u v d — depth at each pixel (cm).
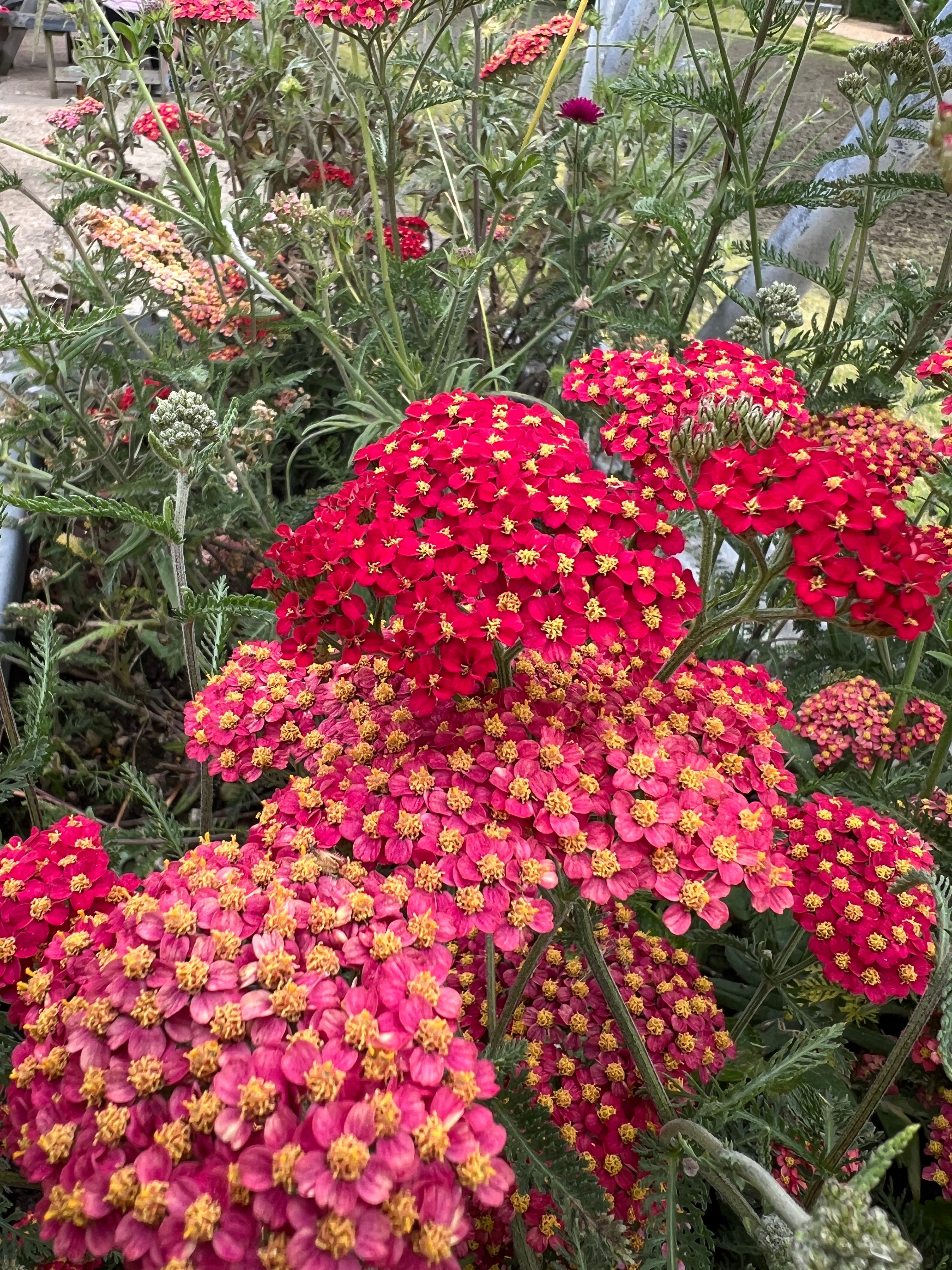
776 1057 15
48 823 24
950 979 13
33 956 13
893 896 16
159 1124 9
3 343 19
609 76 46
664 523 15
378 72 29
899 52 26
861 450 23
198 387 29
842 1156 15
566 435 16
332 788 14
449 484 14
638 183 36
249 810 30
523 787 13
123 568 32
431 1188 9
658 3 37
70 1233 9
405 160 41
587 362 21
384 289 32
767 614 14
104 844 22
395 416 29
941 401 29
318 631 14
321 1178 8
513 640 13
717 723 16
